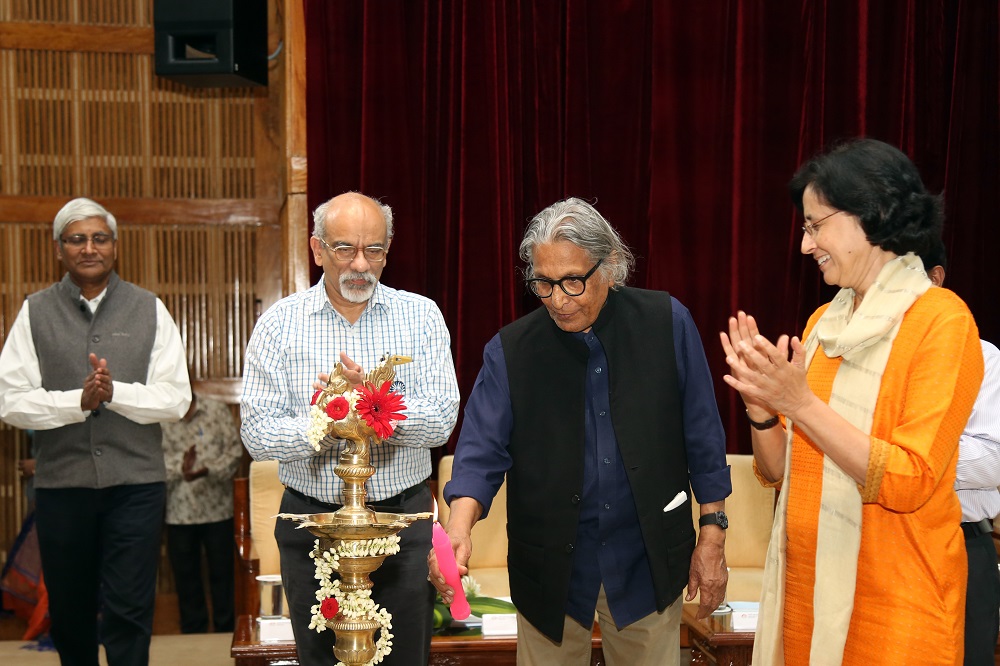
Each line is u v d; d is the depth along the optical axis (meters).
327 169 4.31
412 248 4.32
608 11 4.43
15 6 4.86
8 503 4.87
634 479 2.10
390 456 2.46
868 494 1.58
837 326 1.81
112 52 4.94
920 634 1.63
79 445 3.29
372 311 2.53
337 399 1.83
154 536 3.38
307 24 4.28
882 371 1.67
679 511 2.15
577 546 2.16
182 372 3.48
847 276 1.73
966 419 1.61
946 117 4.57
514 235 4.45
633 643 2.18
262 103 5.05
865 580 1.68
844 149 1.71
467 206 4.36
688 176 4.43
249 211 5.04
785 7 4.42
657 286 4.43
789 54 4.43
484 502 2.13
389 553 1.86
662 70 4.40
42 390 3.24
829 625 1.67
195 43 4.52
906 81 4.48
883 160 1.67
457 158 4.41
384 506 2.45
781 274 4.44
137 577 3.33
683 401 2.19
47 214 4.89
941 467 1.57
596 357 2.17
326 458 2.39
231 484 4.91
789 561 1.82
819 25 4.41
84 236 3.33
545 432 2.14
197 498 4.79
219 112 5.03
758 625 1.87
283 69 4.71
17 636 4.78
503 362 2.20
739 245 4.41
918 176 1.69
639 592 2.15
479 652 3.01
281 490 4.02
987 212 4.57
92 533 3.35
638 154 4.48
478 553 4.13
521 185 4.45
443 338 2.59
